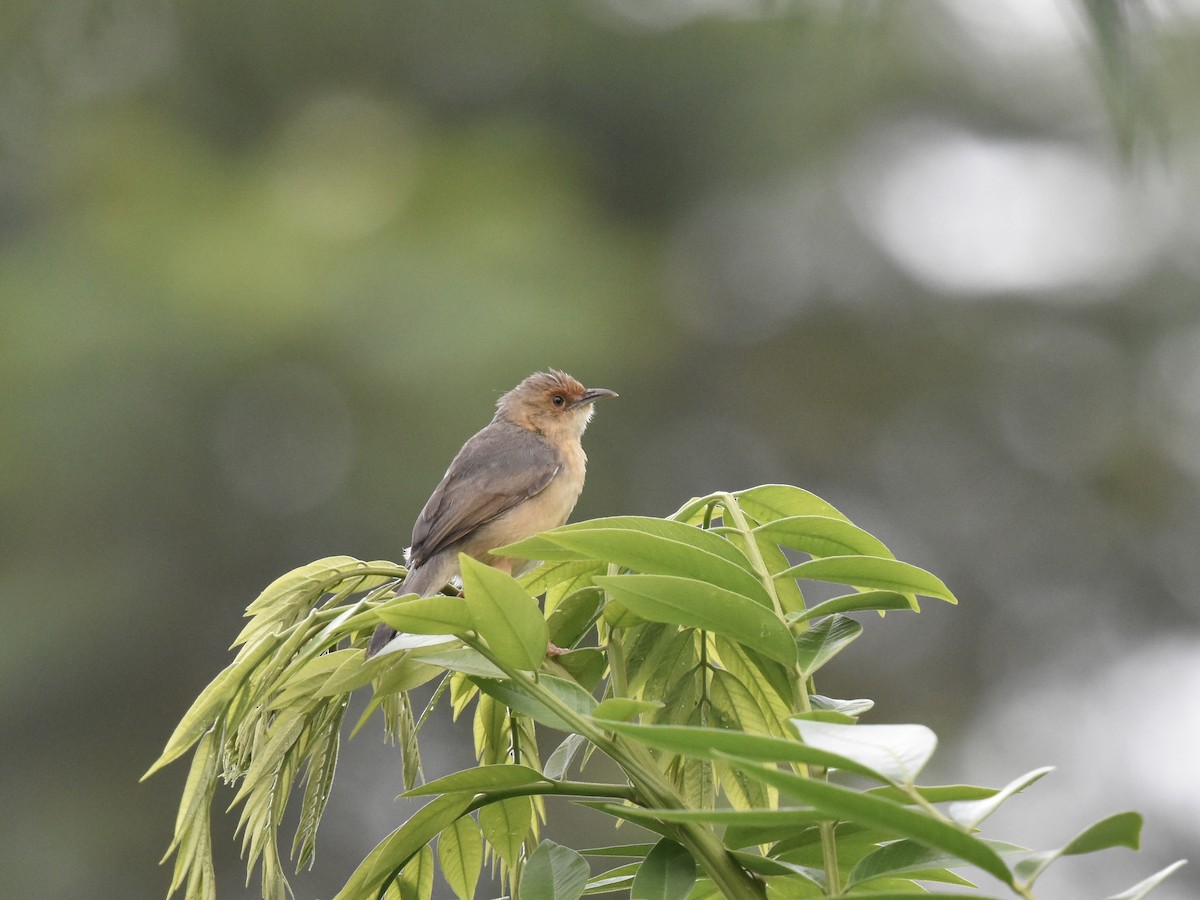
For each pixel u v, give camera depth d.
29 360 16.92
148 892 17.05
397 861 3.30
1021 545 19.67
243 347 17.00
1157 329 20.05
